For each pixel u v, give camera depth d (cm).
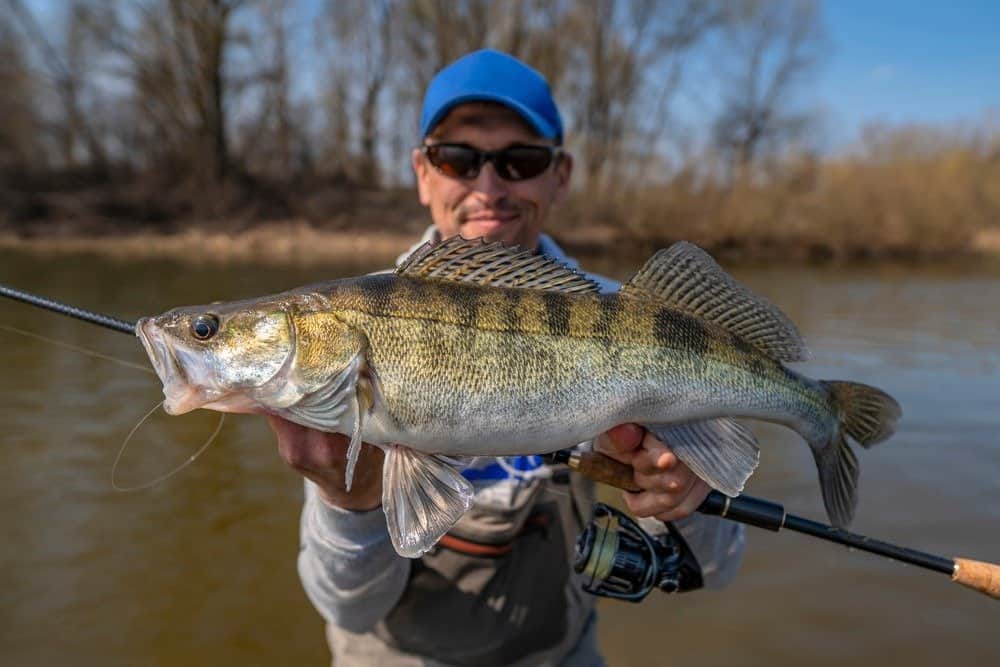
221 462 132
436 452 47
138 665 83
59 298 280
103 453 133
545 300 48
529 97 73
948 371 200
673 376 49
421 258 49
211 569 100
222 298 295
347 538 53
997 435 150
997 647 89
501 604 62
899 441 147
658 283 51
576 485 65
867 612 96
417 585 62
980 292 371
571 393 47
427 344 46
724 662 88
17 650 83
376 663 64
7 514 111
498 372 46
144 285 327
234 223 562
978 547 108
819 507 119
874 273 471
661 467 49
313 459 48
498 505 61
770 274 459
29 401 157
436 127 74
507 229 74
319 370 46
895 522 115
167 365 48
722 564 62
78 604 92
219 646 86
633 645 91
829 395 54
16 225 516
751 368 51
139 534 108
